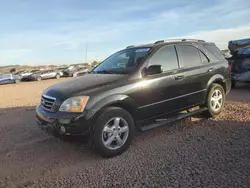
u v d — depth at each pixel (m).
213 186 3.06
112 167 3.74
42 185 3.34
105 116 3.96
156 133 5.14
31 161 4.13
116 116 4.09
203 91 5.62
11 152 4.54
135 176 3.43
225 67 6.21
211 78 5.78
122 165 3.79
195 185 3.11
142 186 3.16
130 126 4.27
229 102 7.70
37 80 33.06
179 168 3.58
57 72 36.19
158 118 4.87
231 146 4.25
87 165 3.86
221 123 5.55
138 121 4.52
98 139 3.92
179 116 5.23
